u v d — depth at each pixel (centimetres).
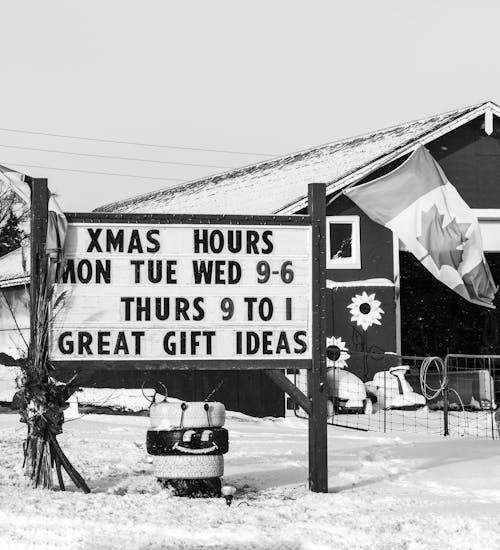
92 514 890
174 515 896
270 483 1148
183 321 1106
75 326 1087
